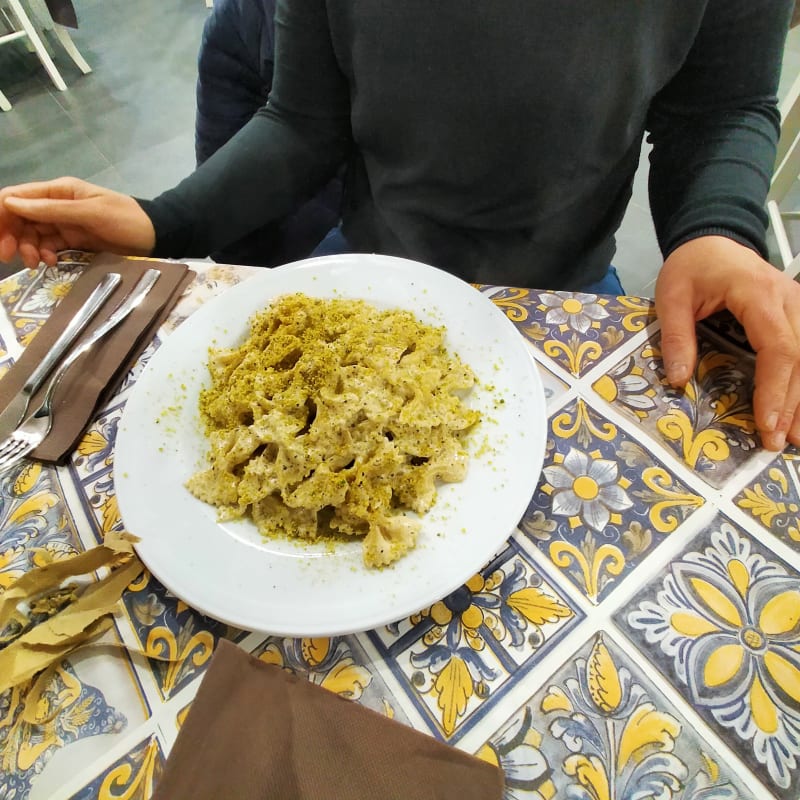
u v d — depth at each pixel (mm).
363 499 472
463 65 668
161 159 1930
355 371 532
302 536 477
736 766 373
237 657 400
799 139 1354
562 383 575
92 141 2004
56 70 2152
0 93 2127
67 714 416
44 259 699
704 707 395
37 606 458
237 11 887
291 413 524
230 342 604
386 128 757
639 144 778
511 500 461
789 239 1474
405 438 498
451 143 727
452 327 587
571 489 504
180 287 663
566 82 656
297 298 604
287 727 372
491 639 432
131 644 444
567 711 399
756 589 442
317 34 747
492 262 832
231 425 539
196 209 776
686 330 570
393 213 824
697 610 435
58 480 538
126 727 409
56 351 599
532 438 494
